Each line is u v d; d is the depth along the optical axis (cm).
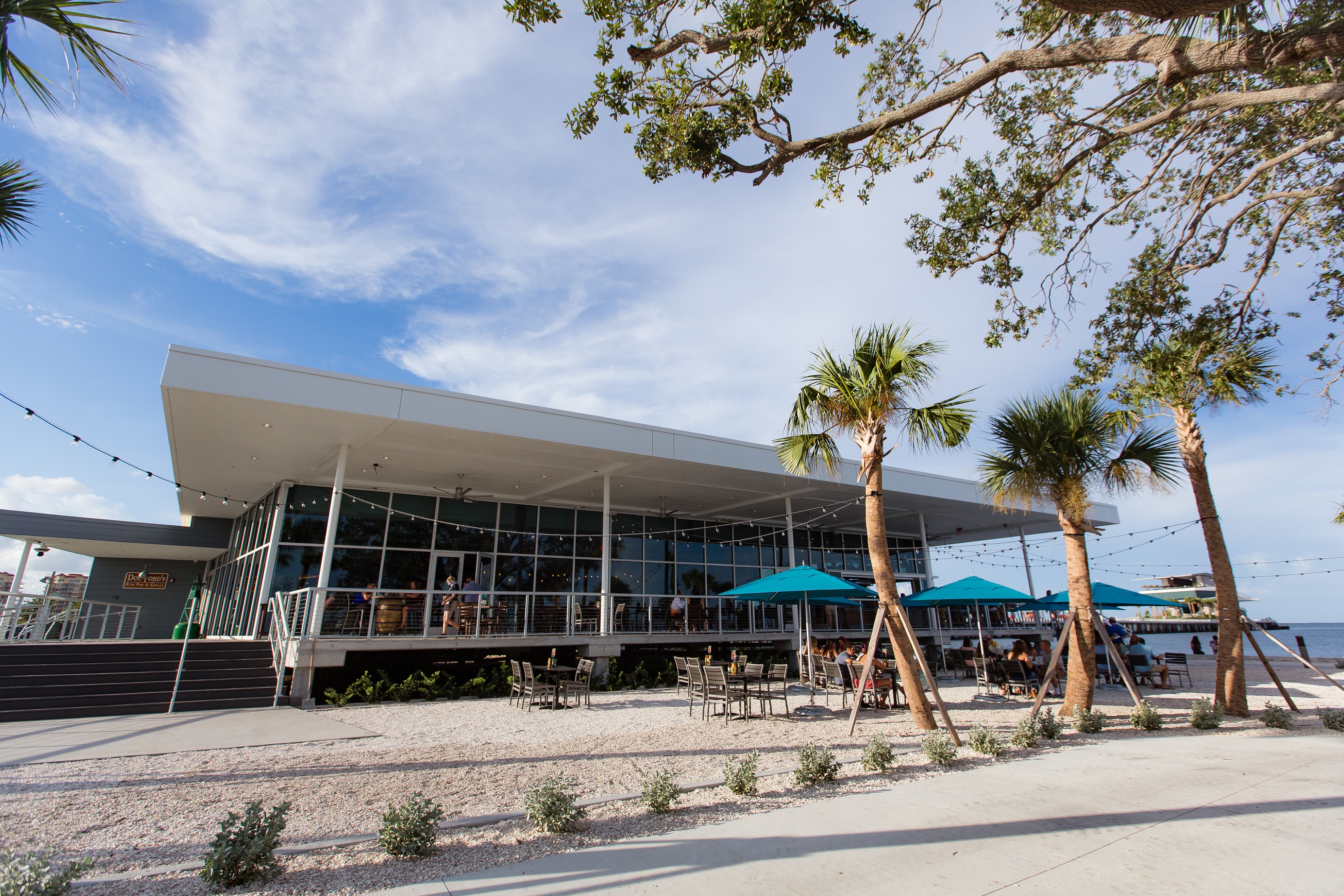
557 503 2069
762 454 1717
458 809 555
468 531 1925
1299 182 827
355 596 1688
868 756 689
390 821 444
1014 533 2862
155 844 466
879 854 431
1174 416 1123
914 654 966
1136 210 916
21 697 1062
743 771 596
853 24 546
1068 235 917
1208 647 4750
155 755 761
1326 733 882
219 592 2261
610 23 592
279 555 1648
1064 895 364
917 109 600
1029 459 1081
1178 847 436
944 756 702
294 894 379
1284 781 608
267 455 1490
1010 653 1522
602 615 1616
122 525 2095
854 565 2672
